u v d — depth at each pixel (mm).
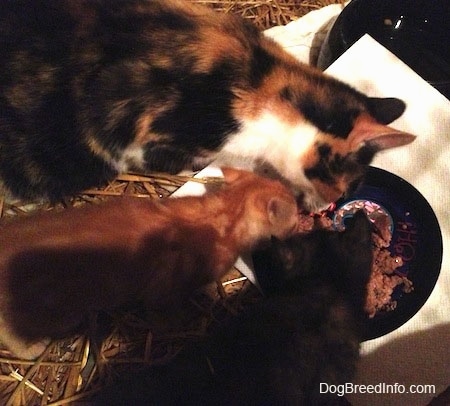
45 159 639
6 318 552
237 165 677
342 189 643
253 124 614
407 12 817
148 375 583
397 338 620
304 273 602
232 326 584
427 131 696
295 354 560
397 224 670
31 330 568
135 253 565
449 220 669
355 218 622
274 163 654
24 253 530
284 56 631
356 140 595
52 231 539
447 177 682
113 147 637
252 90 599
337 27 754
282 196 609
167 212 586
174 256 584
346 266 604
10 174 647
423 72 809
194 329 627
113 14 594
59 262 539
